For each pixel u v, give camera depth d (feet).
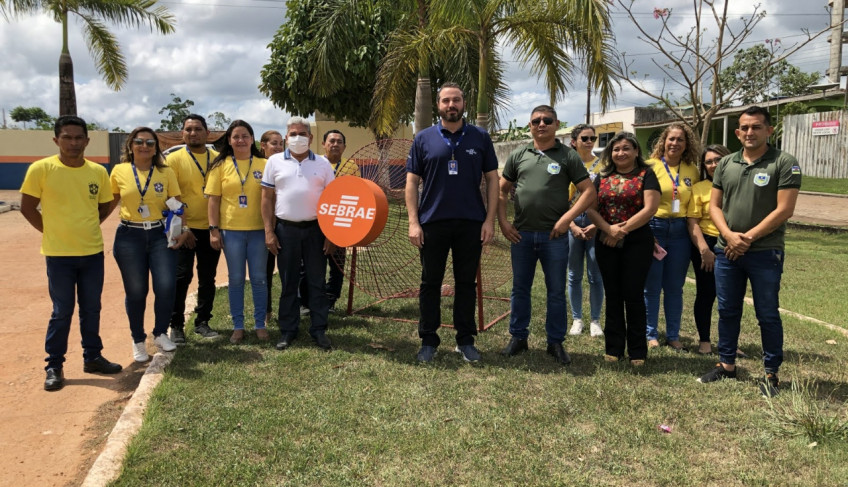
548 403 12.63
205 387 13.24
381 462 10.14
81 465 10.66
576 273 18.43
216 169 16.61
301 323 19.13
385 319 19.95
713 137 88.38
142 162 15.39
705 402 12.67
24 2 49.52
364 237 15.61
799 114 76.07
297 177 16.35
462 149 15.01
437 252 15.28
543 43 30.12
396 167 20.92
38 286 24.84
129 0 51.37
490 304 22.81
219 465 9.96
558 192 15.26
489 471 9.87
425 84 34.14
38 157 84.79
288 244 16.37
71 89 53.88
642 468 10.07
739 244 13.11
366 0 38.17
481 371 14.69
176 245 15.51
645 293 17.35
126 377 14.93
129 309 15.61
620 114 104.58
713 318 20.39
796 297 23.67
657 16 30.66
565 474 9.77
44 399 13.50
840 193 59.93
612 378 14.12
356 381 13.83
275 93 62.08
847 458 10.27
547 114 15.11
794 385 12.86
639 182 14.89
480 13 30.42
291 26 60.44
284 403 12.44
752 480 9.58
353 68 54.39
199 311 17.70
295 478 9.61
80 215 14.08
